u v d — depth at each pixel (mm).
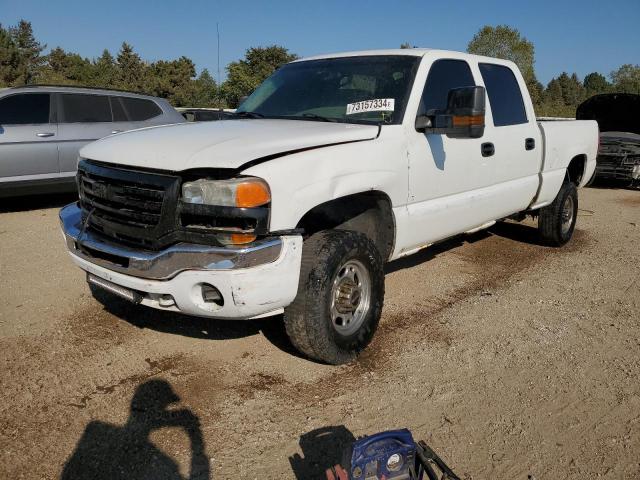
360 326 3719
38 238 6656
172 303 3182
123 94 9219
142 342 3961
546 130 5895
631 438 3084
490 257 6320
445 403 3348
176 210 3055
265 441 2955
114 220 3322
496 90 5242
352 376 3602
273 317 4406
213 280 2975
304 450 2896
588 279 5625
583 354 4008
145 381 3469
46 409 3156
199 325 4242
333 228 3898
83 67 66125
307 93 4531
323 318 3387
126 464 2748
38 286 4977
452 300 4957
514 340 4191
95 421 3066
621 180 11859
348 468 2227
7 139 7871
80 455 2799
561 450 2971
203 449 2877
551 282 5512
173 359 3742
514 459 2896
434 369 3729
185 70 61344
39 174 8227
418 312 4664
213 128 3797
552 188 6156
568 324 4512
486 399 3404
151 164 3141
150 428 3025
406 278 5500
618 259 6367
